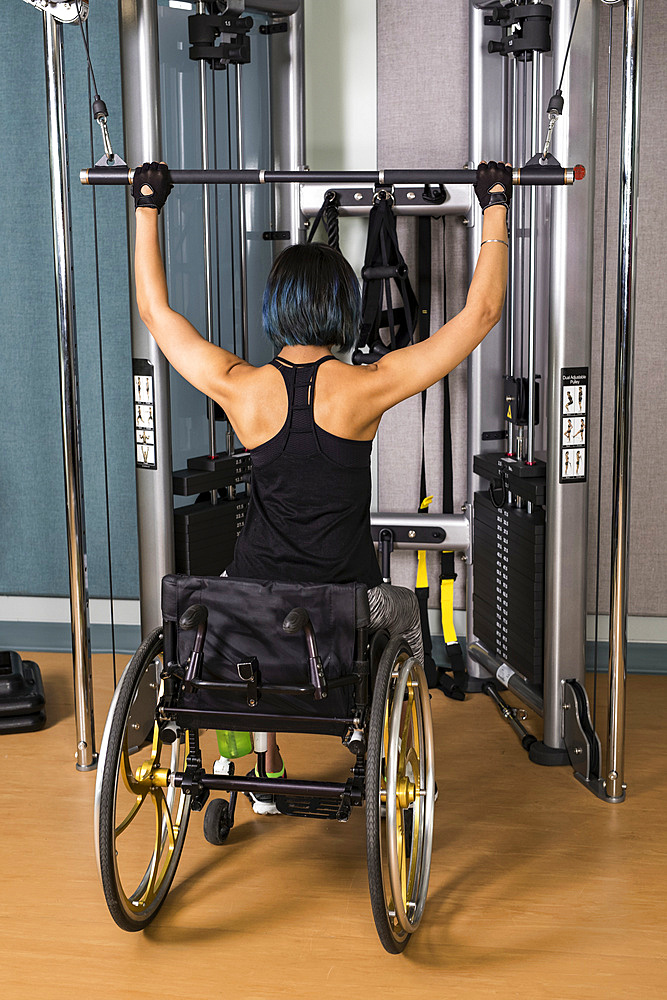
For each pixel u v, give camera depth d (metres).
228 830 2.52
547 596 2.85
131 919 2.07
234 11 2.92
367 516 2.16
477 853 2.45
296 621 1.82
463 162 3.52
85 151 3.62
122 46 2.71
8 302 3.77
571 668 2.88
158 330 2.18
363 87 3.54
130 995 1.97
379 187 2.41
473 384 3.32
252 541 2.12
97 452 3.82
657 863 2.41
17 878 2.37
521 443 3.07
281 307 2.06
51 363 3.79
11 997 1.96
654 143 3.39
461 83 3.47
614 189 3.44
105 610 3.88
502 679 3.23
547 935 2.14
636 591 3.67
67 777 2.86
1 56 3.59
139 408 2.88
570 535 2.79
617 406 2.51
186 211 3.36
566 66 2.57
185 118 3.34
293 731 2.06
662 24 3.32
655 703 3.33
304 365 2.06
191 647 2.04
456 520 3.39
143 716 2.90
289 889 2.33
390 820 1.93
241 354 3.61
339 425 2.04
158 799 2.23
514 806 2.68
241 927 2.18
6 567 3.94
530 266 2.92
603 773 2.71
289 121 3.29
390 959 2.07
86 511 3.86
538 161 2.25
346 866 2.42
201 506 3.10
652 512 3.61
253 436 2.08
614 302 3.49
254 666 1.97
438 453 3.74
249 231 3.53
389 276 3.00
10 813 2.66
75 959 2.08
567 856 2.44
